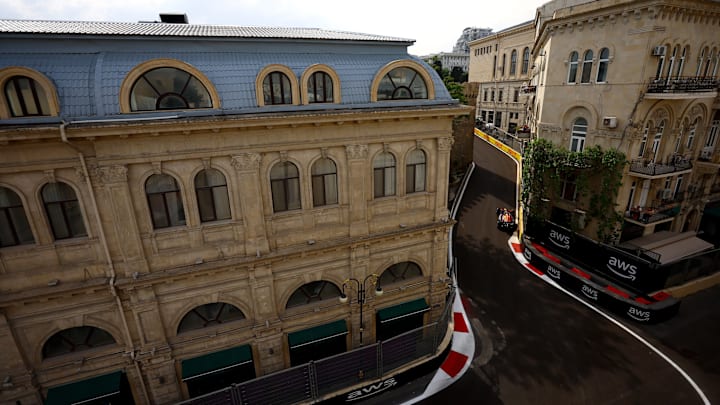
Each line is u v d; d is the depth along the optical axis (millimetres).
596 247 26484
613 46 24328
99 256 14047
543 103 30234
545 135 30297
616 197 25906
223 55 15227
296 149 15453
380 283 19781
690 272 25391
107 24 17281
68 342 14875
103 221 13680
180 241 14883
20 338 13883
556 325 22438
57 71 12906
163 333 15453
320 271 17609
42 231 13195
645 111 24016
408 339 18047
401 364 18266
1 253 12938
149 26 17234
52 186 13047
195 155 13945
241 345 17000
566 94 28031
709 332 21438
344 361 16625
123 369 15570
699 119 28375
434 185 18969
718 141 30234
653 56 22750
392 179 18250
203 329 16422
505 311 23812
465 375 18891
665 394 17484
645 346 20516
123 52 14141
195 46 15094
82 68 13258
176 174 14055
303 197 16328
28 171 12406
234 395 15023
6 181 12312
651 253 25797
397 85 17328
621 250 25766
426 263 20344
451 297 20109
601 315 23250
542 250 30016
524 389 18000
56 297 13648
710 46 25875
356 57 17297
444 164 18625
